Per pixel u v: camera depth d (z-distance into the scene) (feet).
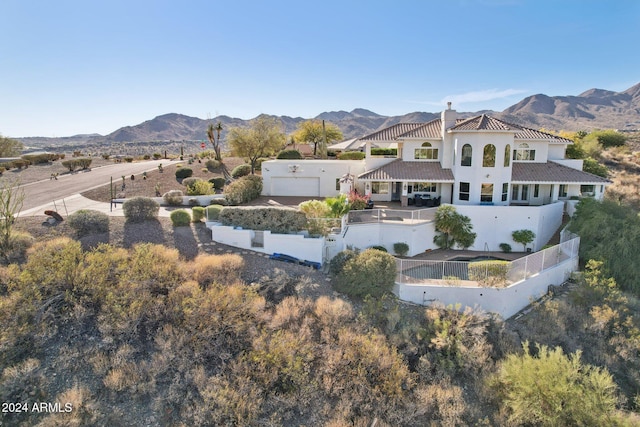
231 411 37.55
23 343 40.88
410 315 56.90
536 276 65.46
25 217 70.08
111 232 66.08
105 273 50.65
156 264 54.60
